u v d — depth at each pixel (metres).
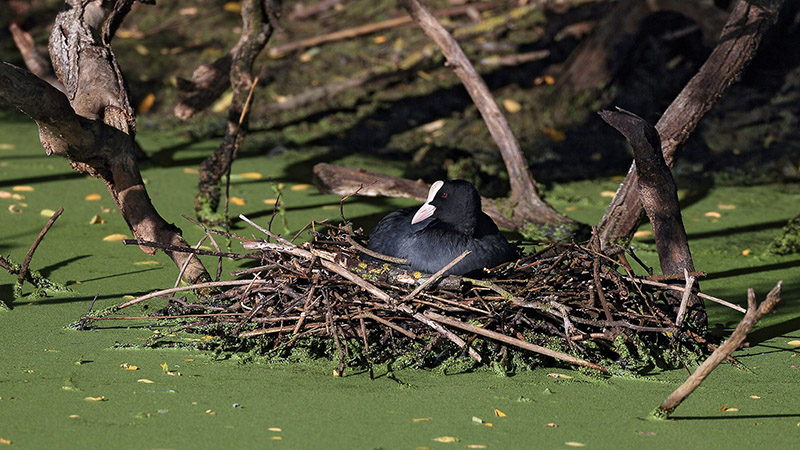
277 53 20.92
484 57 20.14
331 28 22.09
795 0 18.06
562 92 18.47
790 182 15.94
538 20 20.75
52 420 7.27
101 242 12.15
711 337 9.41
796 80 18.33
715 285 11.22
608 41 18.17
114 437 7.01
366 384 8.13
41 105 9.07
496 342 8.66
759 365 8.90
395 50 20.73
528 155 17.20
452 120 18.44
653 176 9.08
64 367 8.35
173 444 6.91
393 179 13.90
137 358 8.62
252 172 15.82
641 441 7.16
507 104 18.73
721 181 16.03
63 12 10.70
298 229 12.86
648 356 8.68
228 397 7.79
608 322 8.50
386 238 9.32
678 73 18.75
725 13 16.25
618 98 18.47
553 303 8.50
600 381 8.35
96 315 9.56
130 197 10.21
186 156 16.66
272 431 7.16
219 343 8.93
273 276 9.04
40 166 15.77
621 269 10.66
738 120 17.88
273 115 18.92
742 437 7.27
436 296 8.66
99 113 10.11
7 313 9.70
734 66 10.61
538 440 7.12
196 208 13.20
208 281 10.09
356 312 8.66
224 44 22.03
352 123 18.55
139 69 20.81
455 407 7.70
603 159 17.09
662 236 9.30
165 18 23.31
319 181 14.22
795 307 10.52
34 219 13.04
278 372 8.37
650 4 17.39
